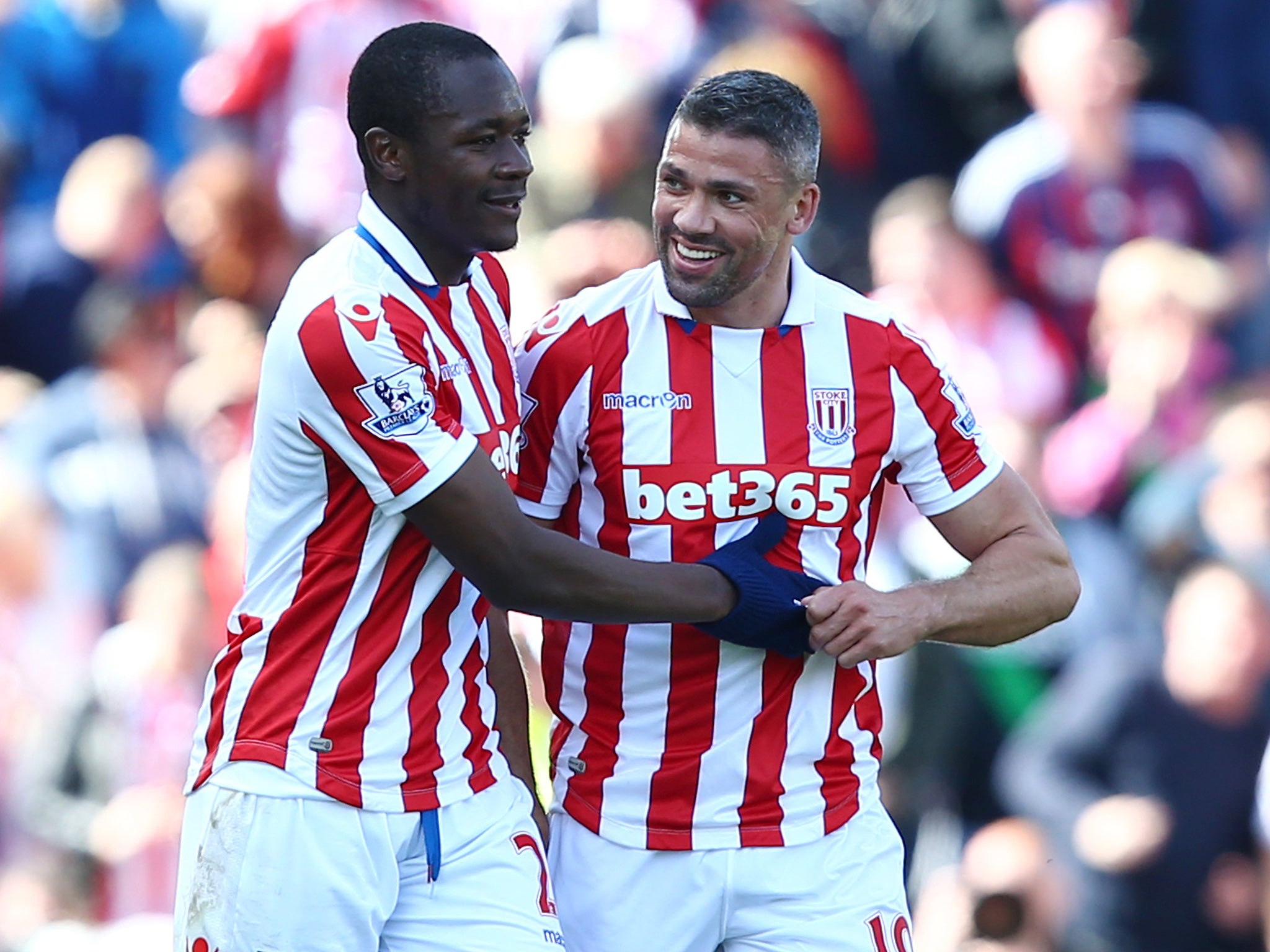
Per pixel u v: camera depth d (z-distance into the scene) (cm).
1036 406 2909
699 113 1358
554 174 2936
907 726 2306
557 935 1401
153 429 2712
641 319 1421
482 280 1403
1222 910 2320
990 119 3291
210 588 2427
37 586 2570
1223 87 3322
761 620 1373
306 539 1347
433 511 1312
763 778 1429
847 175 3247
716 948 1473
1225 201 3188
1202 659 2352
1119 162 3159
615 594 1334
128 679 2370
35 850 2355
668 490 1405
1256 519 2484
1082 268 3111
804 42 3269
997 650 2383
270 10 3133
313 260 1350
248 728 1360
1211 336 2881
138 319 2762
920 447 1445
